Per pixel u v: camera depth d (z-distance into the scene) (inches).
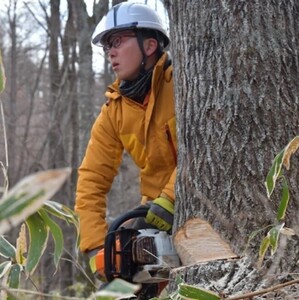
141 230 127.3
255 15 117.0
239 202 113.0
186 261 112.0
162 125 143.9
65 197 567.8
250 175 113.3
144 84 145.5
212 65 118.7
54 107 678.5
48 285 416.2
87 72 466.9
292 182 111.3
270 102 115.0
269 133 114.1
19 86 961.5
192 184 119.3
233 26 117.3
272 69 116.0
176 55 127.6
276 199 110.9
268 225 108.0
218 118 117.0
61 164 692.1
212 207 113.0
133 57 147.5
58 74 699.4
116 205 562.3
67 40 666.2
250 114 115.0
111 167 156.4
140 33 147.9
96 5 459.8
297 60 118.0
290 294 100.2
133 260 124.2
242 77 116.0
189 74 122.5
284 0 118.8
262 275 104.4
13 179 742.5
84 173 156.9
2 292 79.1
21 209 45.4
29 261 81.6
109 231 129.0
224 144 116.0
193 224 112.7
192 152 120.2
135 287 54.4
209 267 109.0
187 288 92.4
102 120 155.2
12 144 761.0
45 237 82.4
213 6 119.5
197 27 121.3
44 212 82.1
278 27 117.5
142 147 147.7
